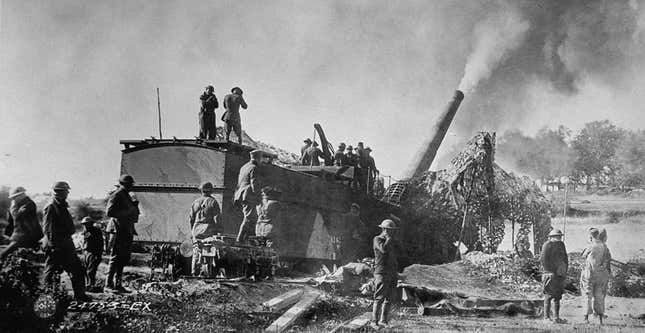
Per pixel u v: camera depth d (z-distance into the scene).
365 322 12.15
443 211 27.67
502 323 13.94
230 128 19.05
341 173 24.61
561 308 18.06
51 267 10.05
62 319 9.60
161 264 13.52
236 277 13.11
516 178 30.20
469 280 21.09
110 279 11.20
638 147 29.53
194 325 10.12
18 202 11.02
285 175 19.78
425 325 12.99
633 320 15.40
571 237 30.22
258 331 10.68
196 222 13.92
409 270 21.19
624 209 29.66
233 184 18.17
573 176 30.23
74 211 22.22
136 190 18.59
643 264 25.70
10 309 9.43
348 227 22.61
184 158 18.39
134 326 9.69
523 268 23.27
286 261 19.66
